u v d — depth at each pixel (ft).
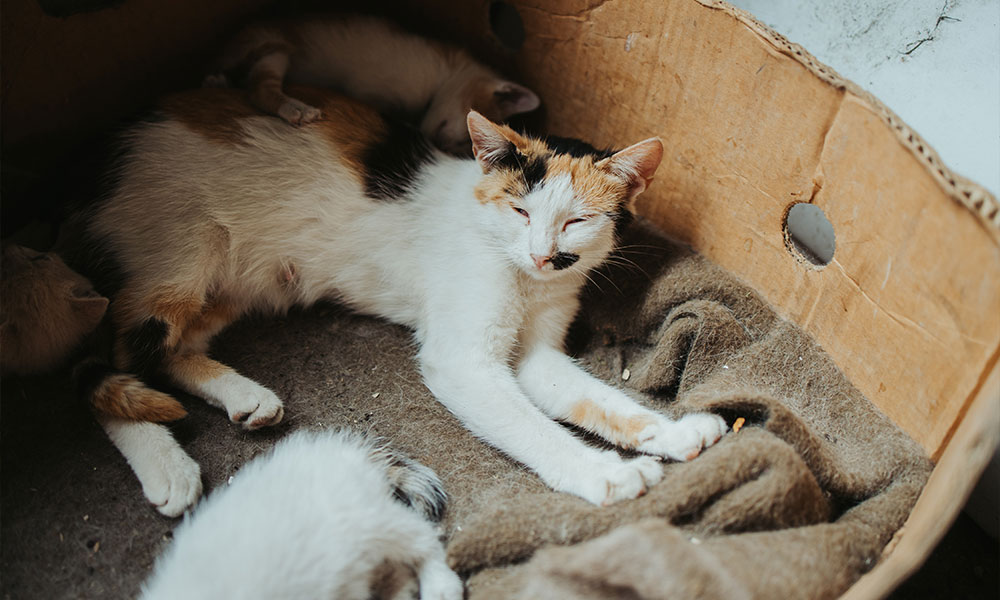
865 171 1.87
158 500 1.92
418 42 2.48
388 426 2.12
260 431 2.08
